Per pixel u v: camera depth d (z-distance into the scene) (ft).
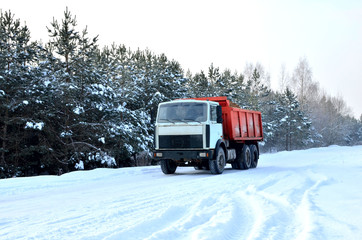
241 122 50.24
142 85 102.58
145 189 27.40
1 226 15.03
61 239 12.28
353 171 38.83
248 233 13.26
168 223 14.99
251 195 22.75
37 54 70.64
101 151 70.85
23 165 68.13
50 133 67.92
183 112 41.09
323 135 231.30
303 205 18.13
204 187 27.48
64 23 71.51
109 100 76.02
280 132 187.01
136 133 80.07
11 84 65.31
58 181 34.32
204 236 12.15
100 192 26.43
